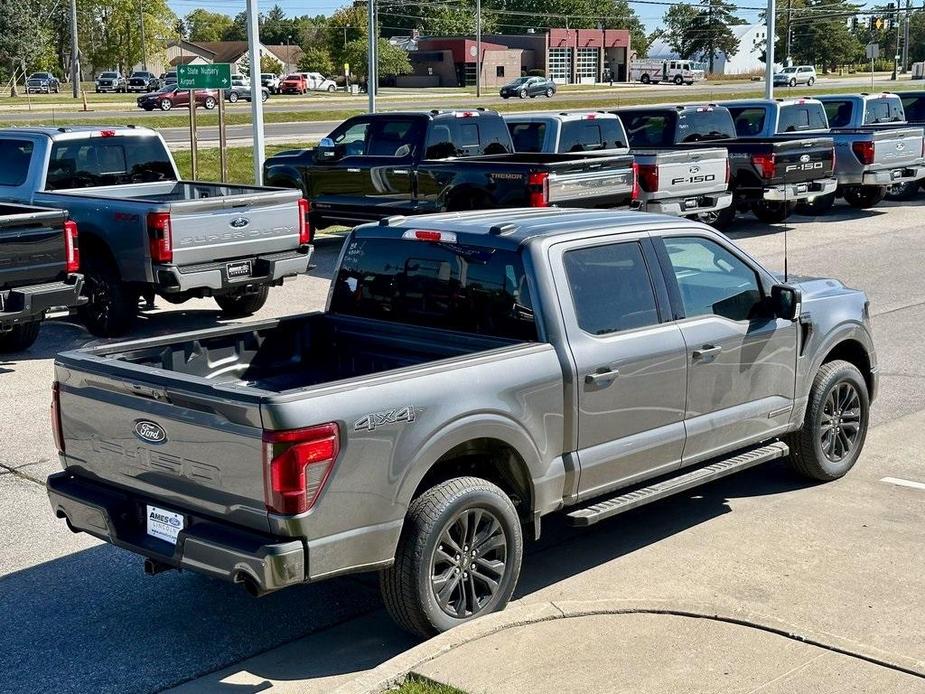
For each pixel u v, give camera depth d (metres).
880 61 148.38
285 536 4.64
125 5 120.00
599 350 5.73
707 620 5.20
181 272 11.26
